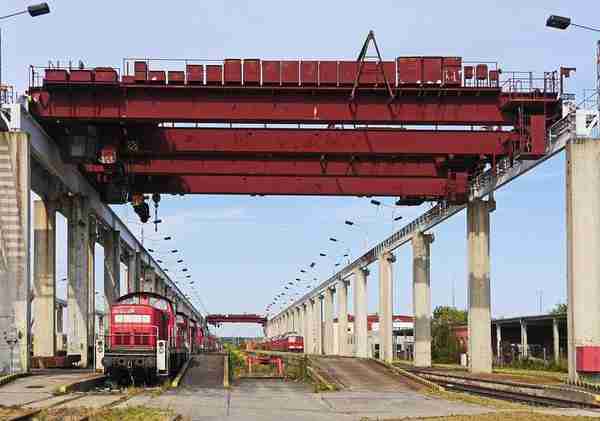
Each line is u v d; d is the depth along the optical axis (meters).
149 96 40.34
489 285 52.47
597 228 37.84
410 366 66.69
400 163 47.34
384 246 79.19
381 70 39.69
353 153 43.91
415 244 67.75
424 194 49.41
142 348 36.12
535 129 40.69
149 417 21.19
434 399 31.48
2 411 21.25
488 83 41.03
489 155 44.59
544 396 33.09
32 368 45.44
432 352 90.19
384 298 79.12
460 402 30.05
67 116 40.06
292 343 125.00
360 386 39.88
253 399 29.77
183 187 49.47
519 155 41.44
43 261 51.44
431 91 40.53
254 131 43.62
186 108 40.28
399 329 115.94
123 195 51.66
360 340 91.69
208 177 49.47
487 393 37.19
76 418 19.92
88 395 28.72
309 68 40.03
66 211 51.84
